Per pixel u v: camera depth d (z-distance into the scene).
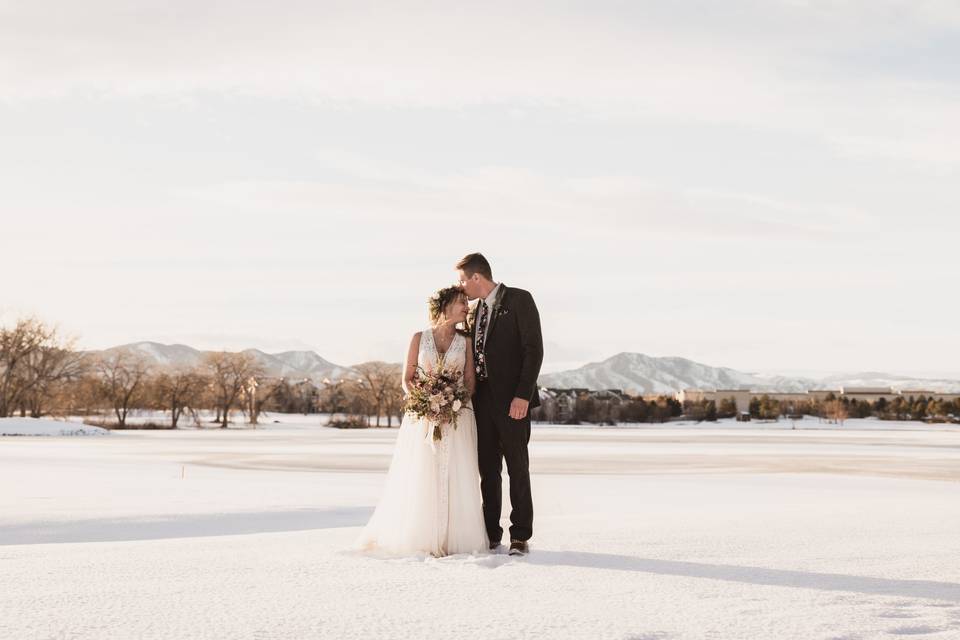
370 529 6.39
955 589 4.84
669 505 16.56
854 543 6.83
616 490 21.12
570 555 5.99
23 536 12.48
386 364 145.12
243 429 117.19
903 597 4.57
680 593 4.62
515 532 6.09
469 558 5.79
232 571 5.23
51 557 5.80
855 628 3.84
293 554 6.02
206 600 4.34
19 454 41.31
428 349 6.42
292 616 3.99
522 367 6.30
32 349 97.50
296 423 144.50
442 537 6.20
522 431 6.18
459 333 6.48
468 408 6.44
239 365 127.19
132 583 4.80
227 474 27.22
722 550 6.30
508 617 4.01
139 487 21.47
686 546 6.50
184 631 3.68
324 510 15.91
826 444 63.97
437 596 4.50
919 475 28.23
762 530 7.73
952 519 9.02
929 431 128.50
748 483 23.88
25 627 3.73
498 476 6.59
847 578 5.16
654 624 3.89
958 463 36.62
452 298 6.46
